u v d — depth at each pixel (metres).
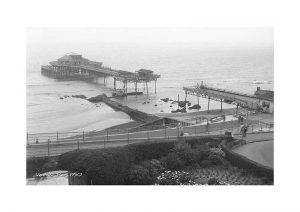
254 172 45.25
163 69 182.88
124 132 59.31
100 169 43.19
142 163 47.41
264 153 50.06
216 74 166.12
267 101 79.31
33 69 182.75
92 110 98.06
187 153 48.94
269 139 55.62
